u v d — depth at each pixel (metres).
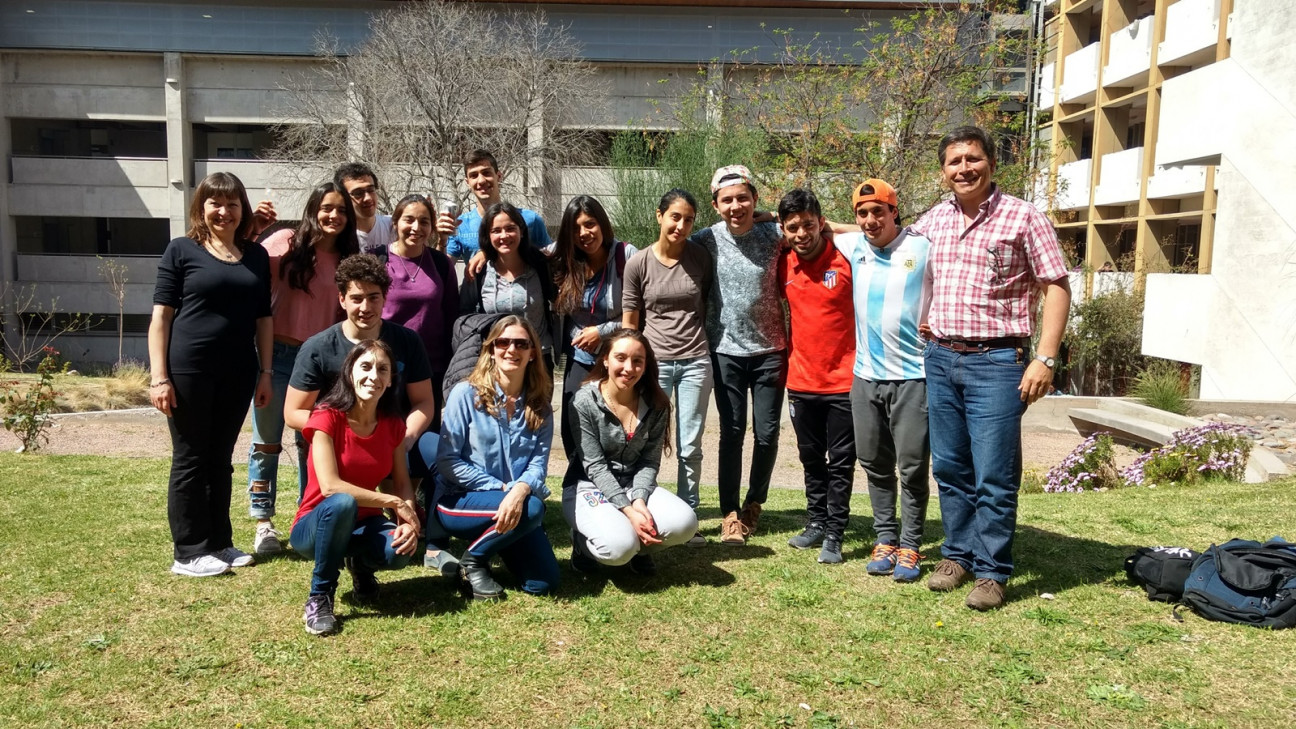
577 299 4.95
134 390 15.75
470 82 22.58
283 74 26.72
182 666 3.40
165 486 6.32
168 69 26.38
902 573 4.39
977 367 4.00
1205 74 14.06
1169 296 15.55
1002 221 3.93
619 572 4.53
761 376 5.10
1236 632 3.73
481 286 4.98
